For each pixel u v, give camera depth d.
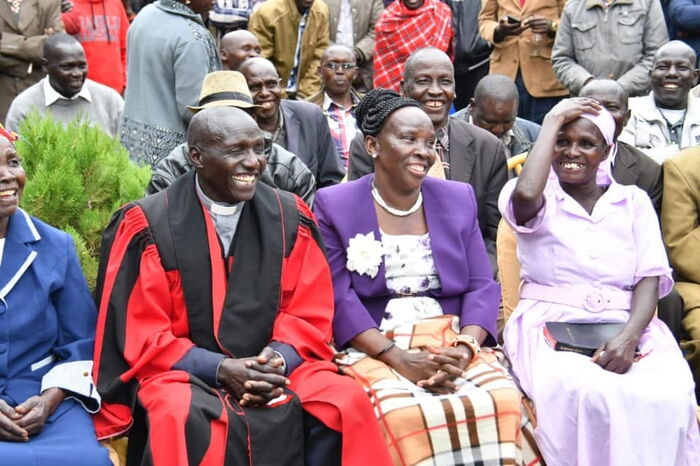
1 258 4.24
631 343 4.60
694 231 5.62
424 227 4.80
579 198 4.93
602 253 4.82
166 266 4.32
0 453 3.84
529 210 4.77
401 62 8.60
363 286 4.68
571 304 4.80
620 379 4.42
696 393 5.35
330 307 4.57
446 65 5.69
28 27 8.14
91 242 4.85
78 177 4.82
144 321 4.29
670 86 6.97
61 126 5.07
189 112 6.29
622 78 8.23
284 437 4.09
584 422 4.38
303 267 4.55
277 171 5.55
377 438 4.12
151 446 3.93
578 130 4.78
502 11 8.96
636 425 4.35
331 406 4.14
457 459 4.18
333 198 4.79
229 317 4.35
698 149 5.73
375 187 4.82
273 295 4.43
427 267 4.74
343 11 8.81
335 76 7.54
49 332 4.31
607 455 4.39
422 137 4.64
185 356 4.22
